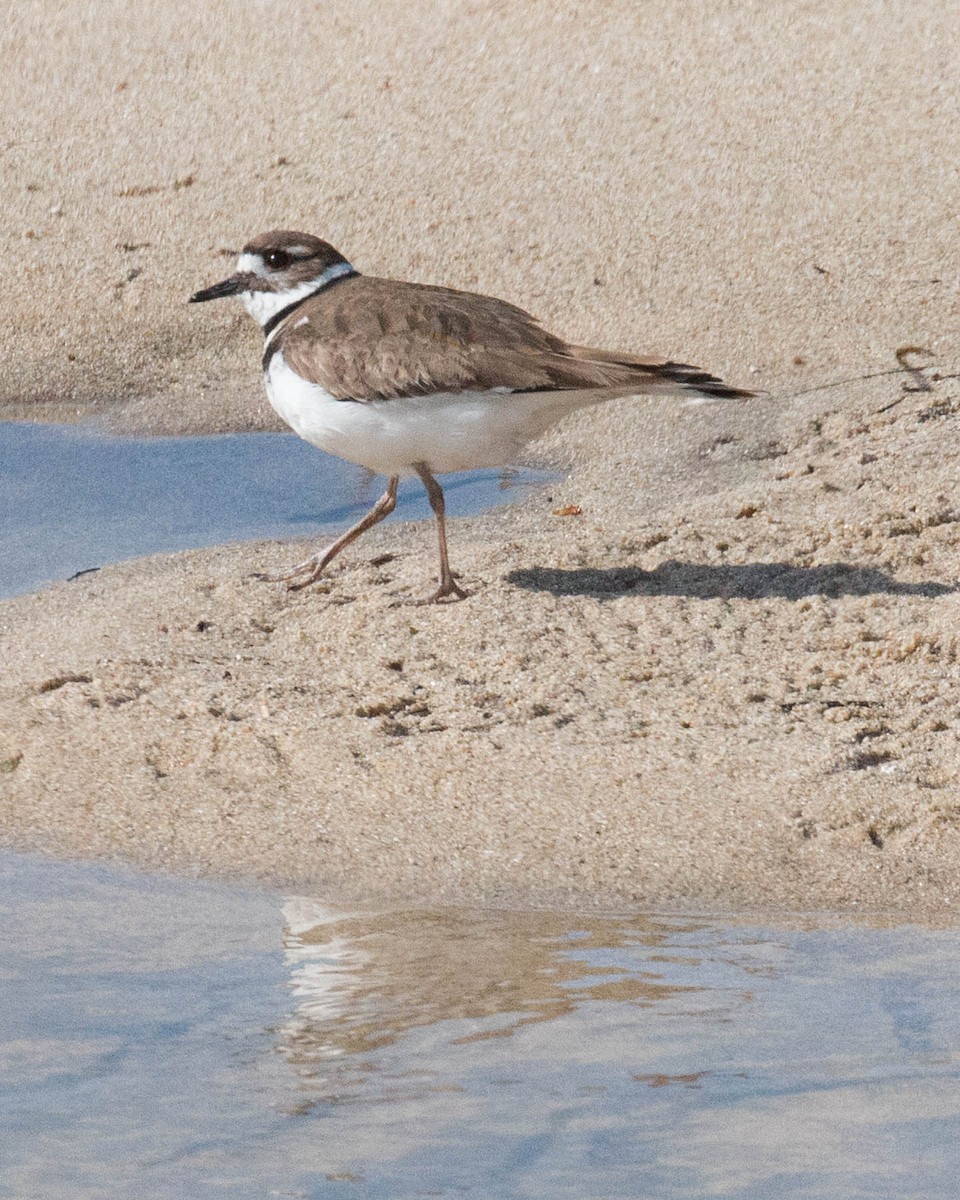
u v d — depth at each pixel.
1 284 16.00
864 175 16.39
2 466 13.63
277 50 19.77
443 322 10.28
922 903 7.24
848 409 13.20
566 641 10.09
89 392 14.91
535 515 12.53
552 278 15.37
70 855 7.80
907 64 18.30
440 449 10.34
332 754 8.70
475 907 7.18
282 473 13.62
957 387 13.17
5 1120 5.08
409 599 10.85
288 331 10.67
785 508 11.85
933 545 11.06
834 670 9.55
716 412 13.52
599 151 17.22
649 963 6.43
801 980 6.20
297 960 6.45
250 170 17.36
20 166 17.66
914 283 14.78
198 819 8.15
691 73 18.56
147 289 15.91
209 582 11.42
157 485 13.38
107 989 6.12
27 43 20.08
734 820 7.95
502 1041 5.62
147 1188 4.67
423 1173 4.73
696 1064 5.43
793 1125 4.98
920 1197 4.56
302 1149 4.88
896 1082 5.26
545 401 10.18
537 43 19.50
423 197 16.67
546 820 8.01
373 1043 5.64
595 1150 4.85
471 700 9.36
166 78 19.23
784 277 15.10
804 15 19.69
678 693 9.37
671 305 14.88
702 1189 4.62
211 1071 5.40
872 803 8.02
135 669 9.85
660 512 12.20
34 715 9.25
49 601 11.28
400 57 19.38
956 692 9.18
